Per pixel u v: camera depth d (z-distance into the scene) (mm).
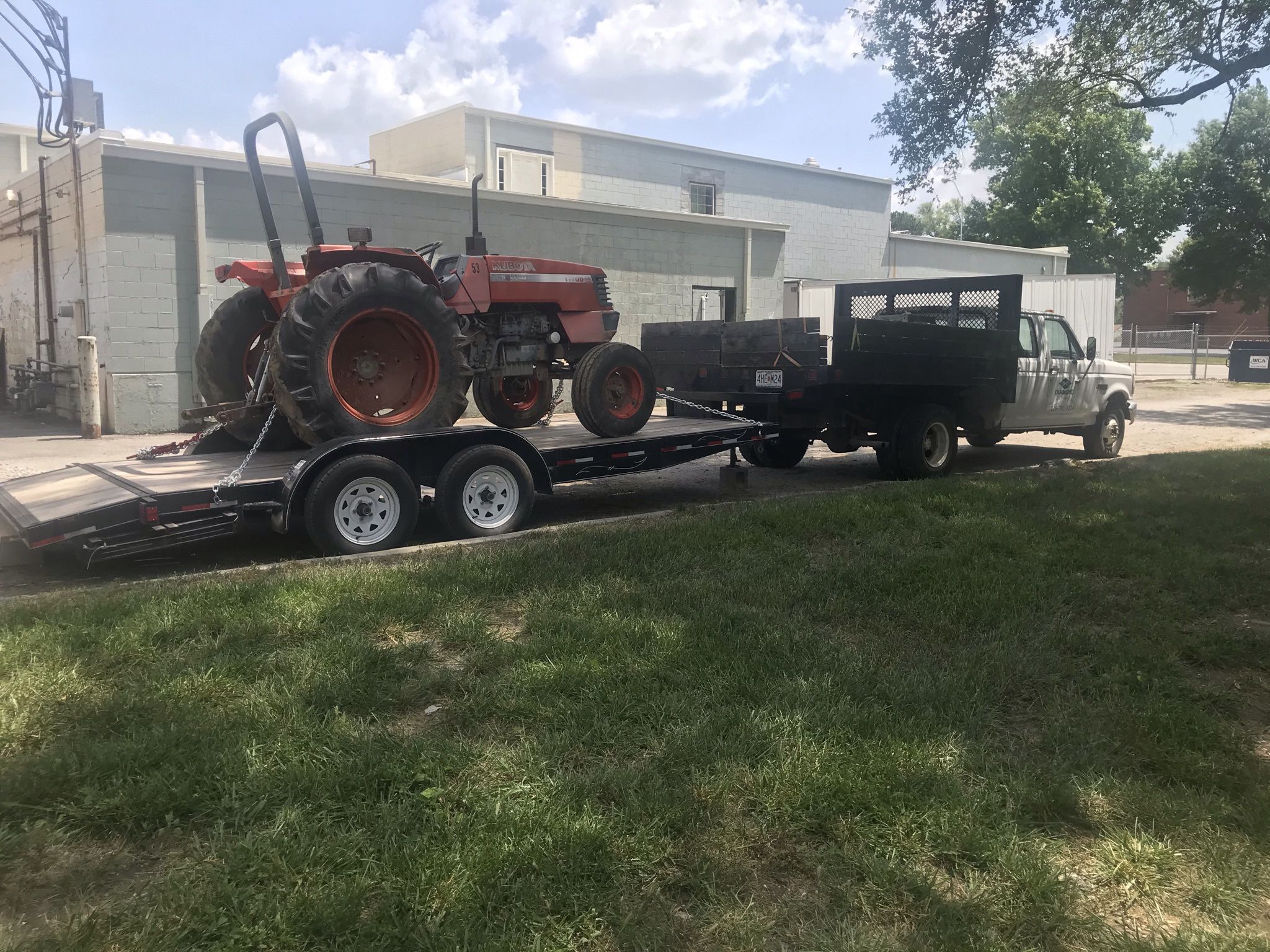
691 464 11422
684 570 5305
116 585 5105
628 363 7738
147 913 2230
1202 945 2178
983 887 2385
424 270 6895
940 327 9562
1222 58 12930
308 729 3139
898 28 12391
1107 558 5598
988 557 5613
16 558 6168
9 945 2117
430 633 4281
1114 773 2998
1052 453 12648
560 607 4523
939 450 9805
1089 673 3818
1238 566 5559
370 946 2121
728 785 2795
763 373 9242
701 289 19344
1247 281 45844
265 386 6777
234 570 5539
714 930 2221
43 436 12891
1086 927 2252
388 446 6223
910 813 2678
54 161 14312
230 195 13398
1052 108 14289
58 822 2633
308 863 2408
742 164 24938
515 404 8781
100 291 12930
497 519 6738
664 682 3598
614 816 2639
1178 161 43688
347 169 14391
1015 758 3088
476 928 2189
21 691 3428
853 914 2293
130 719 3219
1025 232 45000
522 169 22094
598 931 2205
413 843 2484
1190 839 2646
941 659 3953
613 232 17578
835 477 10391
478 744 3125
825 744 3053
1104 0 12375
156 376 13133
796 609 4613
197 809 2697
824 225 26188
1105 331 22406
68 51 14852
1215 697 3639
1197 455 10602
